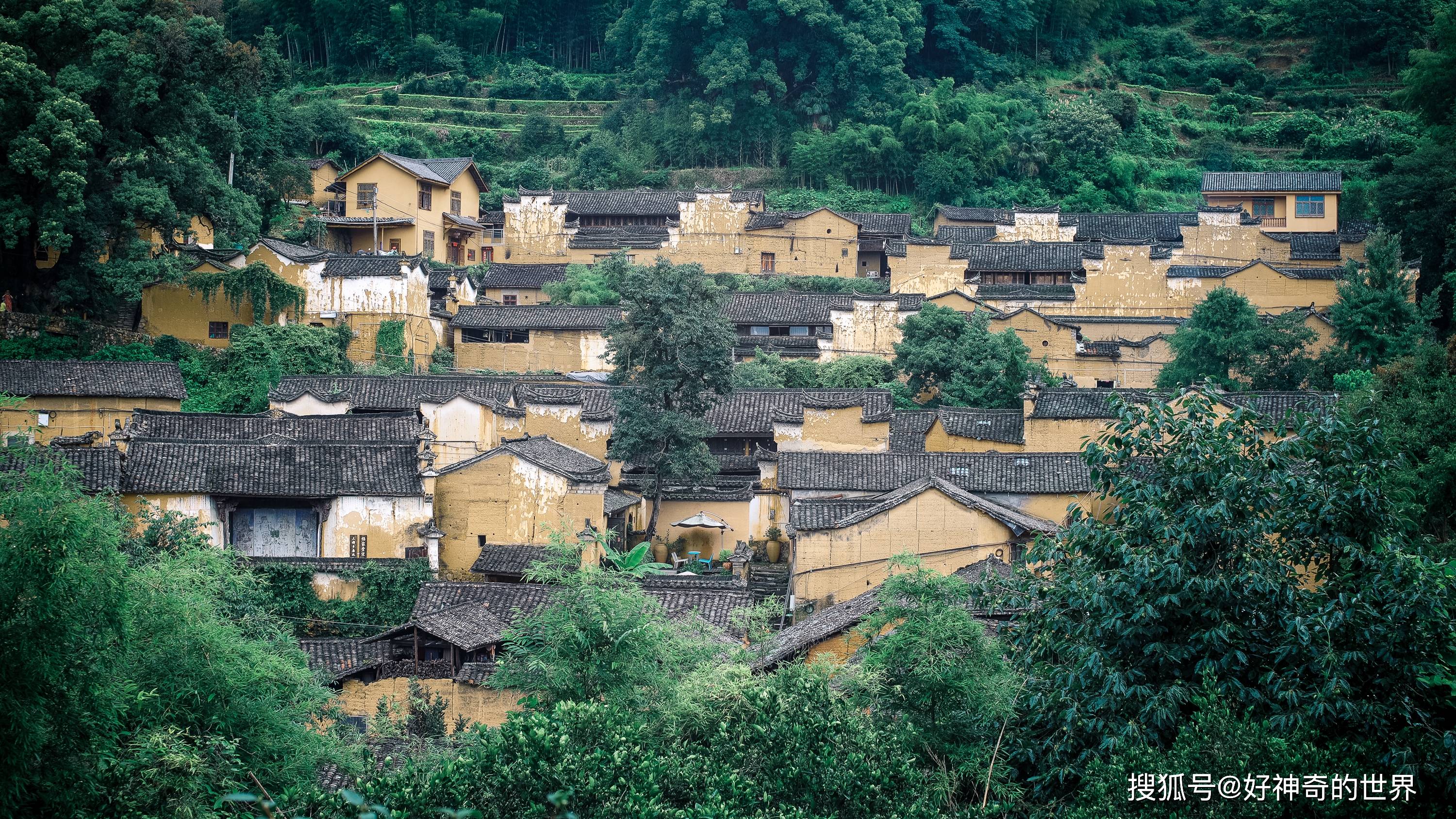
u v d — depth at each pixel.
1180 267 163.12
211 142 153.75
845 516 92.94
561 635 54.19
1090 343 150.25
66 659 43.81
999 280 176.88
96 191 139.88
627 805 43.44
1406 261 150.38
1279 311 157.88
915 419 119.75
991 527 89.25
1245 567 46.81
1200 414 50.38
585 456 112.25
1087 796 44.25
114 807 44.38
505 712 78.12
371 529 99.50
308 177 187.88
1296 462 50.53
